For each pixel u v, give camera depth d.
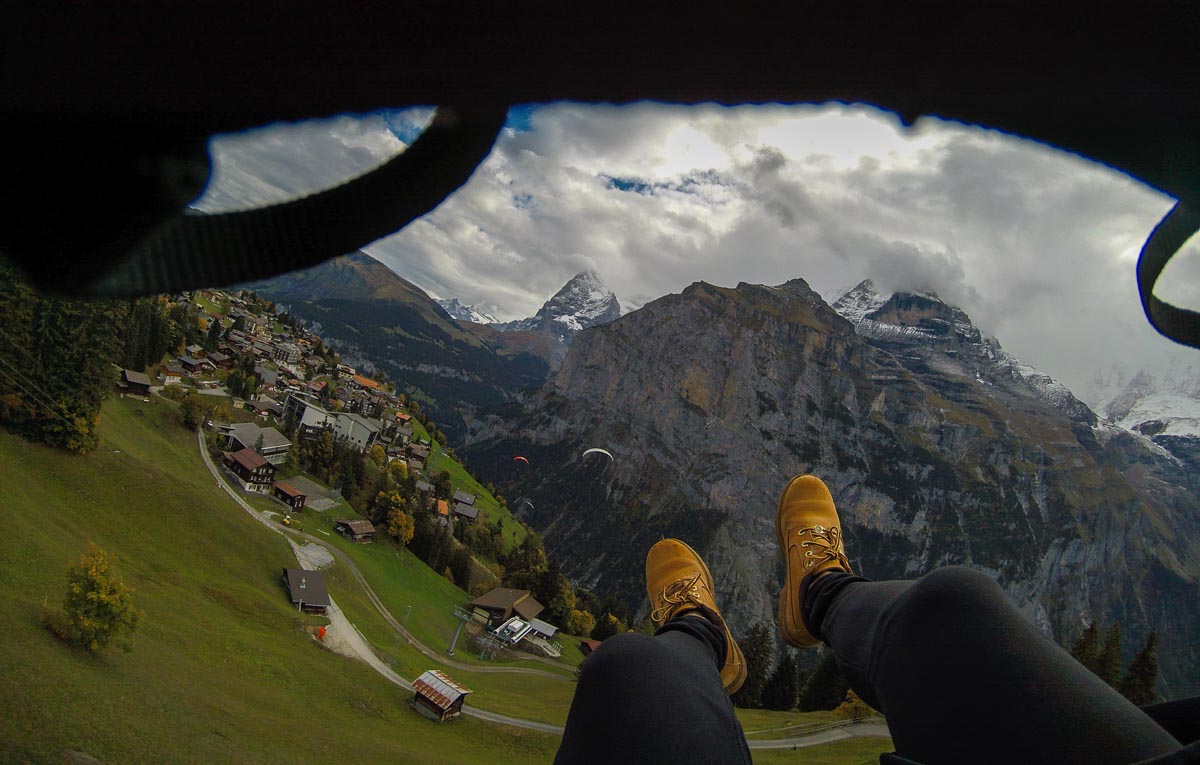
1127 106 0.65
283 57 0.66
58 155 0.73
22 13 0.68
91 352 58.06
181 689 36.50
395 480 132.50
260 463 91.81
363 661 58.59
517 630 94.94
